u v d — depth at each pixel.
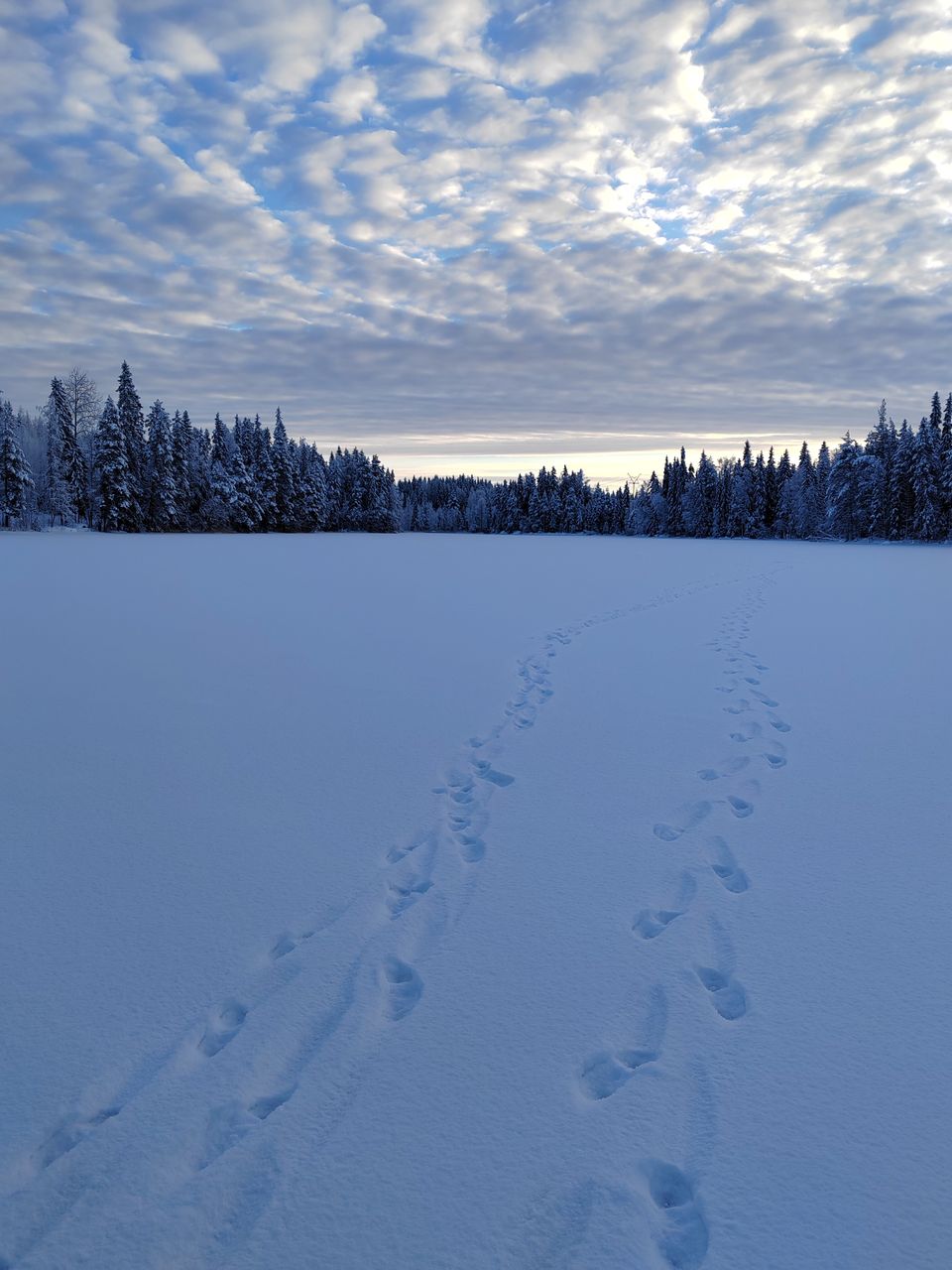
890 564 29.12
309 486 75.31
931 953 3.12
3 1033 2.62
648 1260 1.84
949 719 6.60
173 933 3.26
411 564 26.66
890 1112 2.28
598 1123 2.24
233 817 4.50
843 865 3.89
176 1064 2.49
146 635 10.67
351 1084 2.40
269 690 7.64
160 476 56.59
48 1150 2.15
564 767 5.41
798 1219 1.94
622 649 10.02
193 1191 2.02
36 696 7.27
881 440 63.78
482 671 8.62
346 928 3.31
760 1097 2.34
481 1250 1.86
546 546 45.94
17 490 51.12
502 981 2.94
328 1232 1.90
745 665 8.97
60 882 3.69
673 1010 2.76
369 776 5.22
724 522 81.12
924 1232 1.90
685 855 4.02
